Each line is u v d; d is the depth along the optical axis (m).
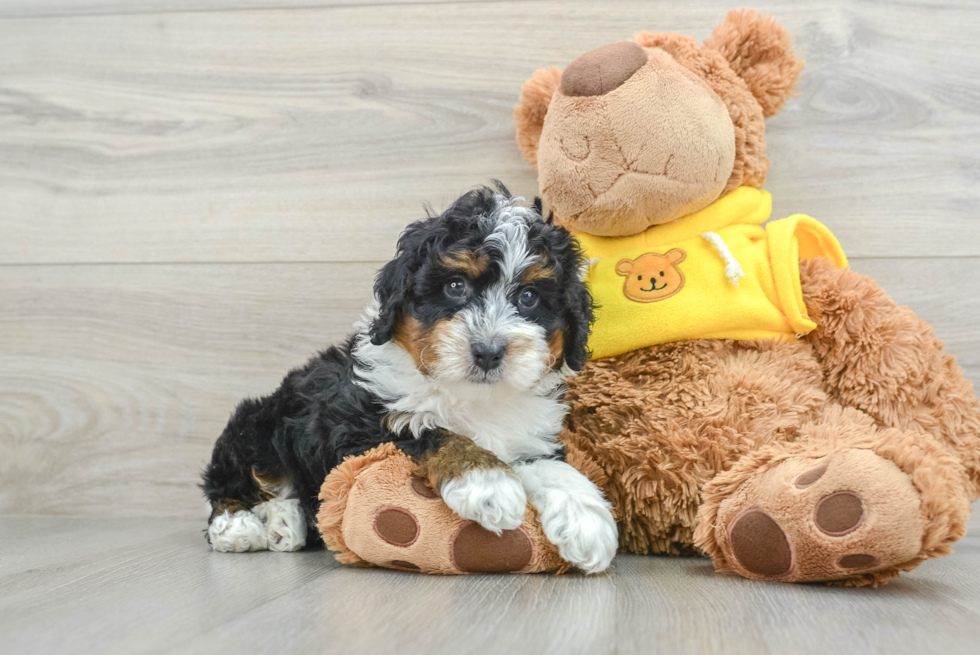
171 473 2.66
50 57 2.74
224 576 1.67
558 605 1.39
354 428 1.79
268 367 2.65
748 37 2.16
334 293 2.64
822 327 2.00
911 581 1.61
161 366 2.68
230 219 2.68
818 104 2.50
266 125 2.68
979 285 2.44
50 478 2.69
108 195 2.71
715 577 1.65
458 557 1.63
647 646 1.15
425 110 2.62
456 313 1.70
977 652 1.12
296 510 2.04
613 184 2.01
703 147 1.98
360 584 1.57
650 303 2.01
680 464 1.87
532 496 1.70
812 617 1.31
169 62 2.71
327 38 2.66
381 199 2.63
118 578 1.66
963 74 2.46
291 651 1.12
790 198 2.51
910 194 2.47
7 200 2.74
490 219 1.78
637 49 2.03
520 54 2.59
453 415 1.81
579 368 1.88
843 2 2.49
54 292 2.71
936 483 1.44
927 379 1.92
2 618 1.32
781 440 1.84
